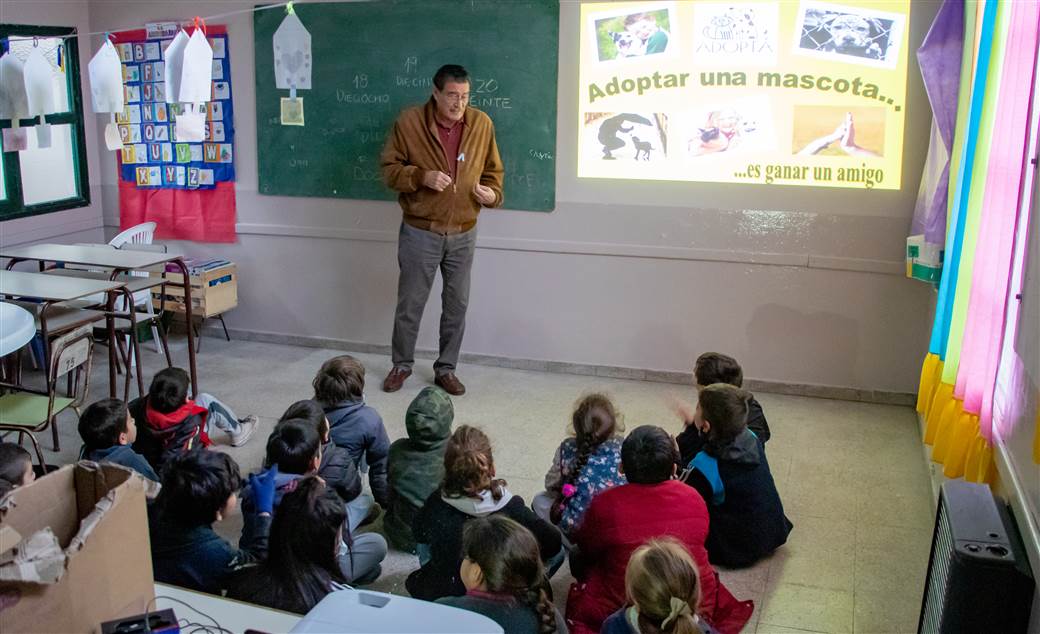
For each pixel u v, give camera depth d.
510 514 2.80
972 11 3.78
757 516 3.36
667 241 5.17
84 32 5.99
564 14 5.07
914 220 4.63
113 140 4.89
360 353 5.86
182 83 4.72
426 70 5.36
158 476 3.28
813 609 3.14
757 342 5.16
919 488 4.02
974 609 2.08
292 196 5.80
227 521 3.69
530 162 5.29
